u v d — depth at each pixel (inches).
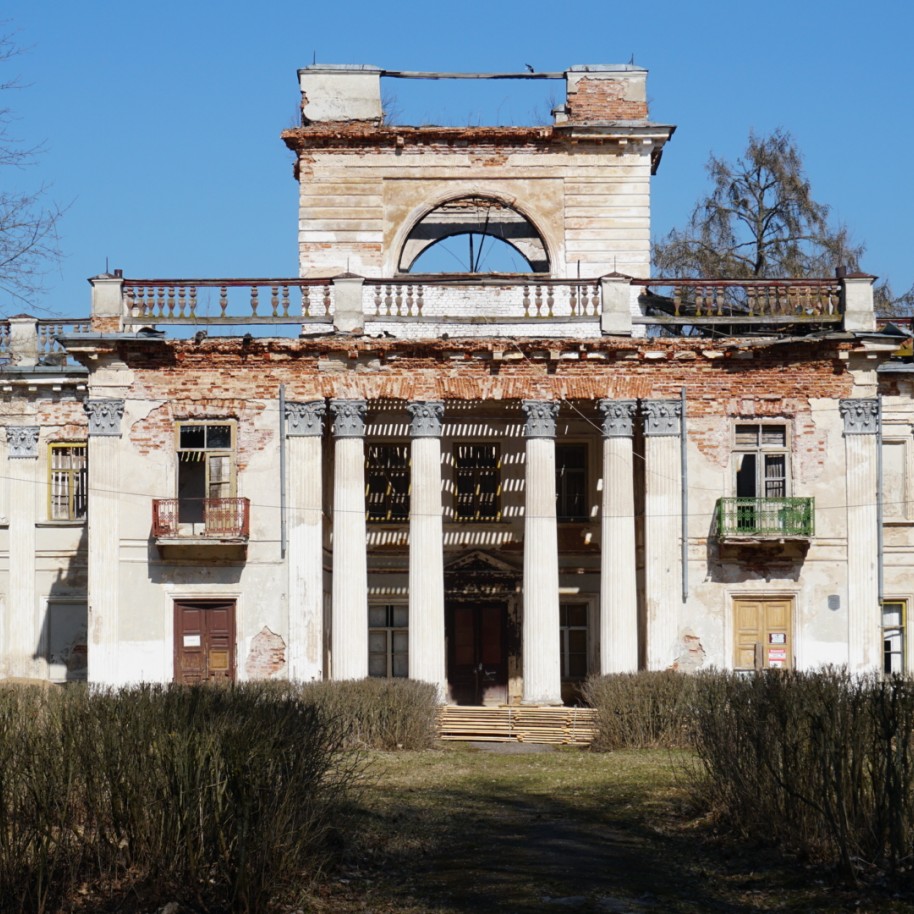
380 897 679.7
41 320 1851.6
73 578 1812.3
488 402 1619.1
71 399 1823.3
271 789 671.1
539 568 1546.5
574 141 1717.5
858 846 683.4
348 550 1542.8
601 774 1114.1
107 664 1526.8
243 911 633.6
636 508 1635.1
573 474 1750.7
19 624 1806.1
